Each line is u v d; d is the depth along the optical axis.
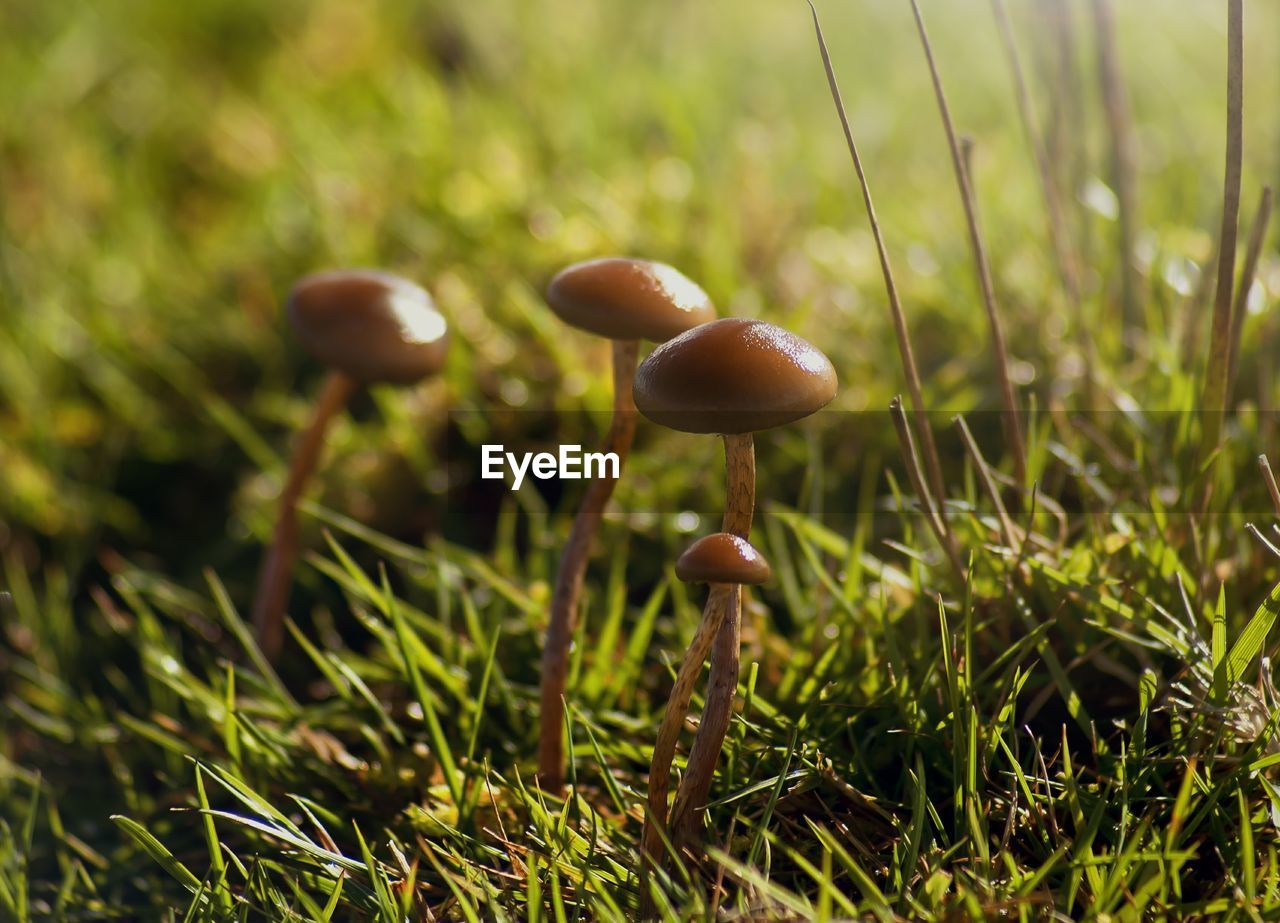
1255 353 0.31
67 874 0.25
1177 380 0.28
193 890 0.23
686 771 0.23
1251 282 0.25
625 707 0.27
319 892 0.25
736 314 0.35
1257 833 0.23
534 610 0.28
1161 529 0.25
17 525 0.35
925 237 0.36
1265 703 0.23
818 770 0.24
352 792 0.26
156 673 0.27
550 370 0.35
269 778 0.26
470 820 0.25
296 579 0.33
